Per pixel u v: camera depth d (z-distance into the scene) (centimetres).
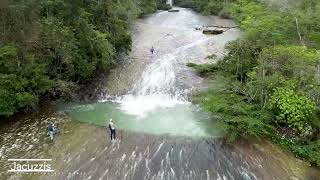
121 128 2730
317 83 2634
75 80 3372
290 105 2523
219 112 2767
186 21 6359
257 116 2644
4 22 2902
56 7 3284
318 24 3388
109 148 2461
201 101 2925
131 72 3719
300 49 2802
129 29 5297
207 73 3600
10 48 2748
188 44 4669
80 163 2297
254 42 3294
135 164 2298
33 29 3023
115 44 4006
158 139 2583
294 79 2691
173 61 4006
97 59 3516
